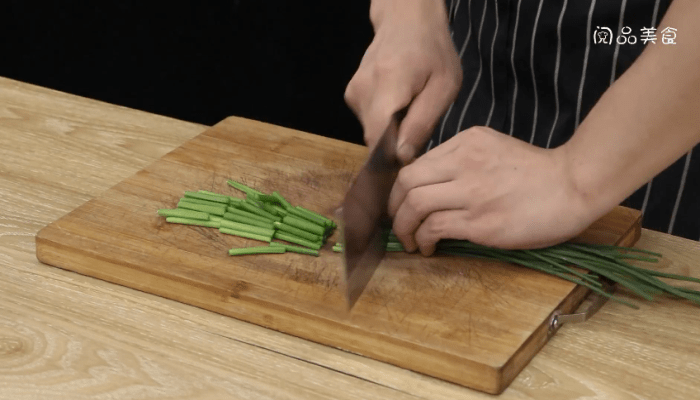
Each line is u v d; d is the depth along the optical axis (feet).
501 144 3.45
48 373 3.09
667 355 3.23
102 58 9.87
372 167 3.49
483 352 3.07
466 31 5.02
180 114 9.96
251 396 3.02
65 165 4.51
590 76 4.50
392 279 3.53
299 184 4.31
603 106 3.23
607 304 3.54
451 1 5.20
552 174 3.36
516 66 4.74
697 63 2.94
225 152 4.58
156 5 9.23
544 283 3.50
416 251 3.76
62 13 9.68
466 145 3.50
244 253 3.68
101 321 3.40
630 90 3.13
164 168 4.39
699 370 3.15
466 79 5.06
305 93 9.26
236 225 3.83
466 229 3.49
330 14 8.63
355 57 8.83
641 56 3.17
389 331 3.18
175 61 9.61
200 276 3.50
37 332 3.31
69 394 2.99
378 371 3.18
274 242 3.78
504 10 4.65
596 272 3.62
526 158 3.41
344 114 9.25
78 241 3.70
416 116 4.05
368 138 3.99
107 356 3.19
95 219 3.89
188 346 3.28
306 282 3.49
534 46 4.59
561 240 3.45
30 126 4.91
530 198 3.37
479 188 3.43
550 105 4.73
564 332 3.37
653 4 4.19
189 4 9.09
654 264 3.80
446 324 3.23
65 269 3.73
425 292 3.43
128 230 3.82
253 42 9.09
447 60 4.23
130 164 4.56
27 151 4.63
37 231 3.94
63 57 10.02
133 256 3.61
